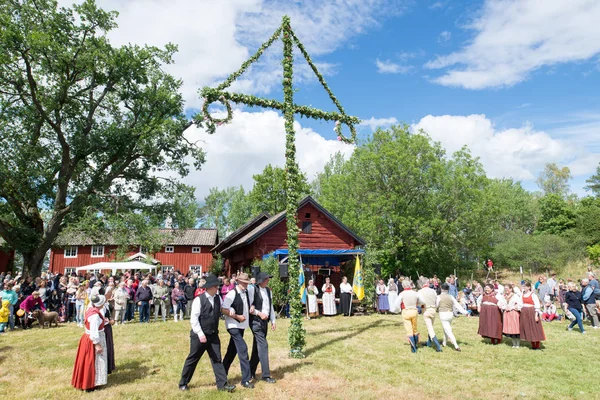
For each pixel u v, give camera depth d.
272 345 10.34
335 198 35.31
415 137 33.31
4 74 21.08
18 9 20.73
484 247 34.06
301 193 43.09
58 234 24.00
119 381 7.19
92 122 23.86
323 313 16.92
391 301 17.92
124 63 22.92
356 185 33.91
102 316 7.02
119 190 25.25
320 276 21.12
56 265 37.00
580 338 11.55
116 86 25.30
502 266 46.41
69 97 22.47
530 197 63.72
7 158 21.09
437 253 32.75
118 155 23.88
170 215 26.08
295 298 9.24
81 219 21.89
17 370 8.10
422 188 32.66
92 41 22.16
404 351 9.61
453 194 31.84
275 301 16.27
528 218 58.06
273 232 20.36
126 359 8.89
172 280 17.38
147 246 23.20
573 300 12.75
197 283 17.11
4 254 33.25
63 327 14.22
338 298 18.91
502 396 6.39
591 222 42.91
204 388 6.67
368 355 9.16
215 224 69.75
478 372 7.78
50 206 24.14
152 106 24.92
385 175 33.19
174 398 6.18
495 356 9.13
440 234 31.41
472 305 17.23
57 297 16.09
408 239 31.19
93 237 22.66
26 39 20.00
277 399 6.11
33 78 21.98
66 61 21.17
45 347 10.46
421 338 11.46
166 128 23.23
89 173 25.25
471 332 12.58
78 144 22.28
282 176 42.38
